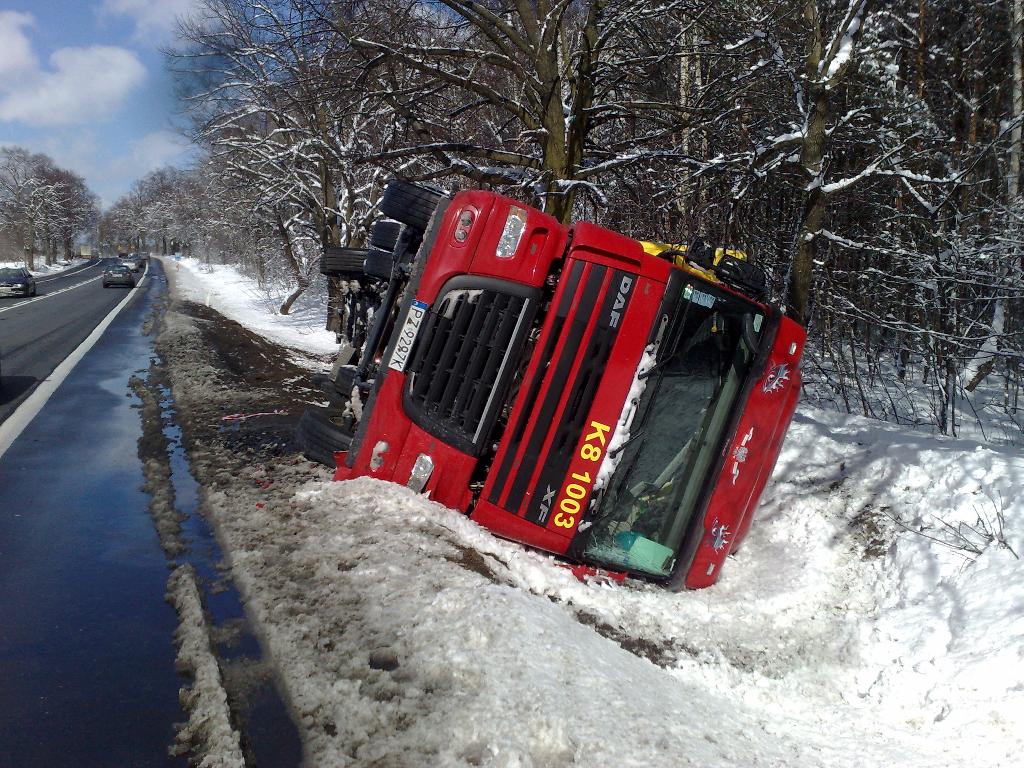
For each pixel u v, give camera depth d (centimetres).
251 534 518
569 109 1296
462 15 1245
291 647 371
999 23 1589
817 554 644
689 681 447
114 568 482
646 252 568
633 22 1231
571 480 541
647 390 548
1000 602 479
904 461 728
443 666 346
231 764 288
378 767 284
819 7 1198
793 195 1416
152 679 356
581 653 378
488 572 482
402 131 1459
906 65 1641
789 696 454
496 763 280
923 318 1302
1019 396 1266
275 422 888
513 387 546
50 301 3055
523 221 541
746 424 587
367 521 519
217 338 1827
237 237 4247
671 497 570
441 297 549
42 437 810
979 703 406
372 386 573
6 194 9638
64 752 299
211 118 1991
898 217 1320
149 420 917
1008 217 1191
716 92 1266
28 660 368
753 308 580
